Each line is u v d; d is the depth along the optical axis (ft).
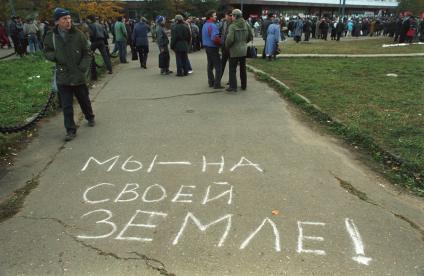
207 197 13.67
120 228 11.94
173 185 14.60
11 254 10.78
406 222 12.18
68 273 9.98
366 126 20.40
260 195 13.76
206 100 27.07
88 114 21.56
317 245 10.98
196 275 9.83
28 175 15.78
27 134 20.67
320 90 28.89
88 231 11.81
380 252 10.70
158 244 11.10
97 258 10.55
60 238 11.48
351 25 115.03
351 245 10.99
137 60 50.37
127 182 14.93
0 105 25.99
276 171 15.67
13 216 12.71
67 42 19.01
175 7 122.52
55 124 22.49
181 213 12.70
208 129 20.83
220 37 30.17
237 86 31.30
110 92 30.37
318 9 192.44
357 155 17.43
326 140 19.27
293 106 25.46
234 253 10.66
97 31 37.45
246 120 22.40
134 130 20.93
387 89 29.19
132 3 132.67
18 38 56.18
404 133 19.26
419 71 38.09
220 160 16.76
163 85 32.40
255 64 42.73
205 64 44.32
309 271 9.94
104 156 17.48
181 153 17.60
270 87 31.22
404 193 14.05
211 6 124.26
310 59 48.14
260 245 10.98
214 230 11.72
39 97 28.55
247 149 17.98
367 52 57.93
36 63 46.52
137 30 40.88
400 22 80.43
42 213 12.87
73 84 19.42
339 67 40.75
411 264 10.24
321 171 15.71
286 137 19.62
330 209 12.85
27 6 86.28
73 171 16.03
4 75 37.96
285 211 12.71
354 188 14.33
